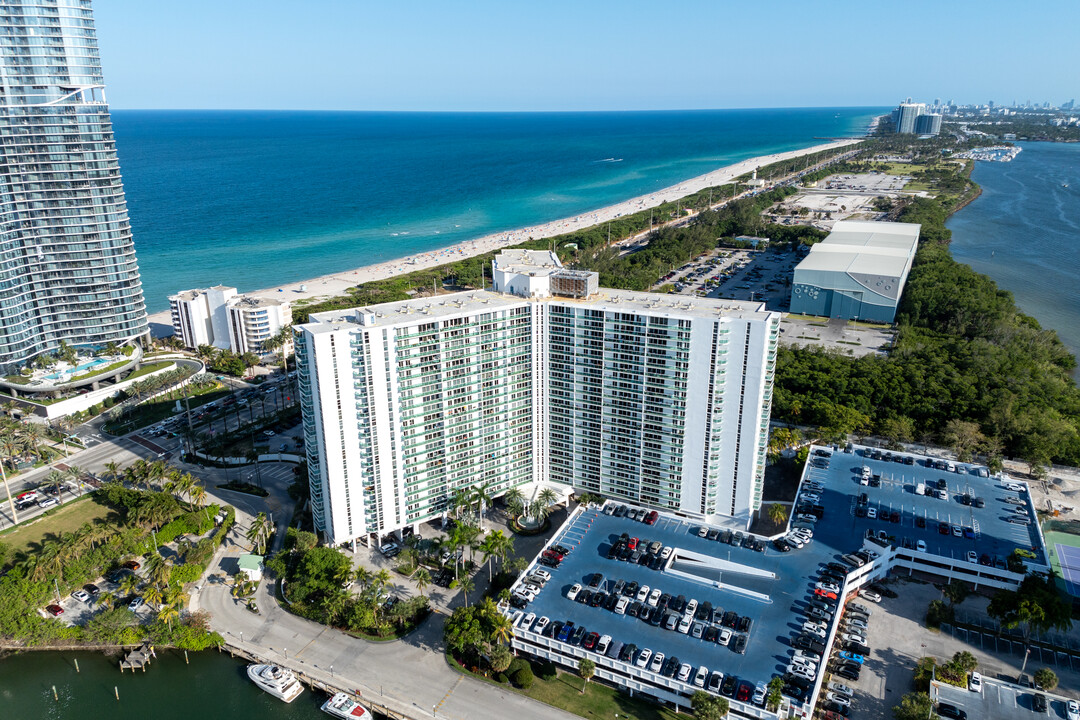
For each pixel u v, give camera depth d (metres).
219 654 195.25
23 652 199.12
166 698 182.50
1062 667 183.25
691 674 170.50
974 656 187.00
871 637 194.00
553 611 193.12
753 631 184.25
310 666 187.12
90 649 198.88
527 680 178.38
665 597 197.38
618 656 176.62
